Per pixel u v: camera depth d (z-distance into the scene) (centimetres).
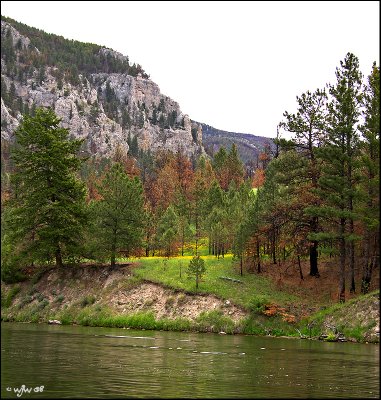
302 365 2122
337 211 4184
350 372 1930
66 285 5216
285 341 3391
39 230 5206
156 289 4684
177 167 11025
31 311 4947
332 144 4503
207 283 4622
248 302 4206
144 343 2906
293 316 4003
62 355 2172
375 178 4116
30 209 5188
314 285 4612
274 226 4747
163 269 5059
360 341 3462
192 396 1361
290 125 4922
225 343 3095
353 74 4559
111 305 4691
